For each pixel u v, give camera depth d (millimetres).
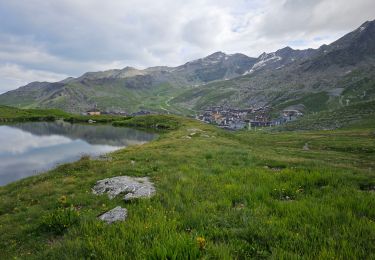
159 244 6828
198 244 7043
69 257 7383
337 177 14875
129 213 10766
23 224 12867
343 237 7477
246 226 8711
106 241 7852
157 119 150250
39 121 169375
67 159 59938
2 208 16953
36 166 52844
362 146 62469
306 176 14867
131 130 126562
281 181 14570
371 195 11258
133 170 20078
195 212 9992
